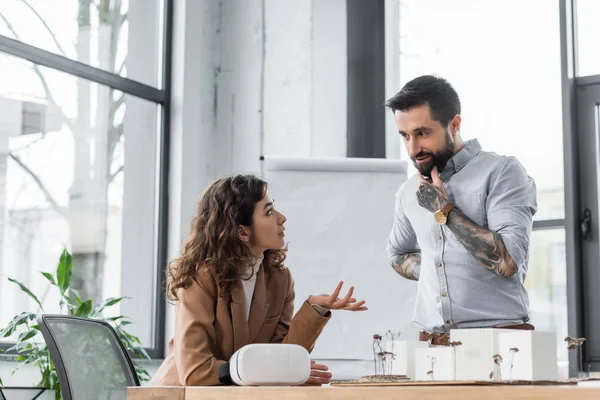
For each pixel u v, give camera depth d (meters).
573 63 4.05
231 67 4.53
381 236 3.86
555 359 1.39
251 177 2.00
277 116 4.45
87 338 2.18
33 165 3.71
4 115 3.61
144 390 1.57
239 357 1.54
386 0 4.50
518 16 4.19
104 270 3.99
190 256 1.91
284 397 1.35
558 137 3.99
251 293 2.00
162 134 4.38
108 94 4.12
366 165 3.92
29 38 3.77
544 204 3.99
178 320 1.85
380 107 4.43
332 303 1.83
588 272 3.89
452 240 2.60
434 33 4.43
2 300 3.50
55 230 3.77
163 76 4.43
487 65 4.25
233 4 4.56
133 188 4.20
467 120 4.27
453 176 2.64
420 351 1.52
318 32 4.46
